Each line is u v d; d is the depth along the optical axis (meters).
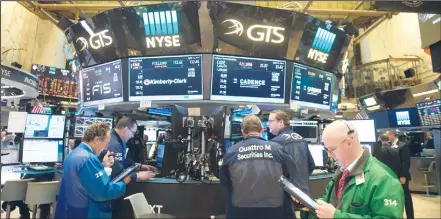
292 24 3.15
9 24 5.86
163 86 3.09
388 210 1.12
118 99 3.22
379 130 7.27
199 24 2.95
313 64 3.44
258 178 1.70
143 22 3.00
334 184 1.49
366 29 8.23
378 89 8.87
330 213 1.16
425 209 4.15
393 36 8.57
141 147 3.21
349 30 3.67
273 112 2.66
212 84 3.05
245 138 1.96
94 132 2.01
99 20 3.14
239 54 3.09
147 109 3.64
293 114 3.93
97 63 3.34
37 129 3.32
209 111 3.15
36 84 4.48
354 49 9.98
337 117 4.45
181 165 2.54
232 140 3.64
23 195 2.58
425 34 2.67
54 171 3.18
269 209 1.66
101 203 1.91
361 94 9.48
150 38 3.03
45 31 7.24
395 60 7.81
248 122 1.95
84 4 6.54
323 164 3.39
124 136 2.59
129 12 2.99
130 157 3.13
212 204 2.40
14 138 3.63
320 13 6.79
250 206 1.67
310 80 3.47
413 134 6.59
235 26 3.00
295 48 3.24
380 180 1.19
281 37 3.14
